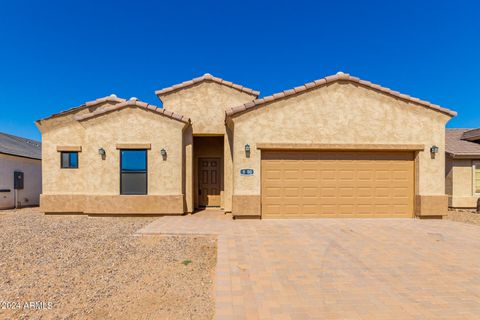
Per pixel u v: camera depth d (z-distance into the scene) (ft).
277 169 36.35
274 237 26.89
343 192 36.73
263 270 18.75
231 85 43.55
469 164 52.44
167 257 22.31
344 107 36.50
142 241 26.78
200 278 18.38
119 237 28.25
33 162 62.80
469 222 37.96
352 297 15.12
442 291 15.85
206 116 43.37
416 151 37.06
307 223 33.37
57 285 17.16
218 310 13.71
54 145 44.24
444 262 20.39
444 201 36.29
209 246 25.25
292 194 36.35
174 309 14.43
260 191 35.76
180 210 39.45
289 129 35.99
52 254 22.86
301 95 36.27
